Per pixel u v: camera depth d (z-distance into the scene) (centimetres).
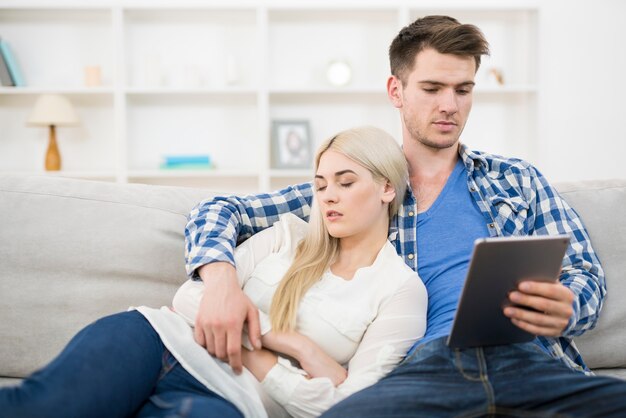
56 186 172
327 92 456
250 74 468
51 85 461
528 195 171
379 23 470
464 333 130
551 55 478
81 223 167
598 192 185
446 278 157
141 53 462
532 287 127
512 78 476
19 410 107
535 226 171
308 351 136
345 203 149
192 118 468
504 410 122
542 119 460
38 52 459
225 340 135
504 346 135
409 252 160
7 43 454
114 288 163
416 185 173
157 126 466
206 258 146
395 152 156
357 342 143
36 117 429
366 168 151
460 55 167
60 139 462
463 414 121
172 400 124
